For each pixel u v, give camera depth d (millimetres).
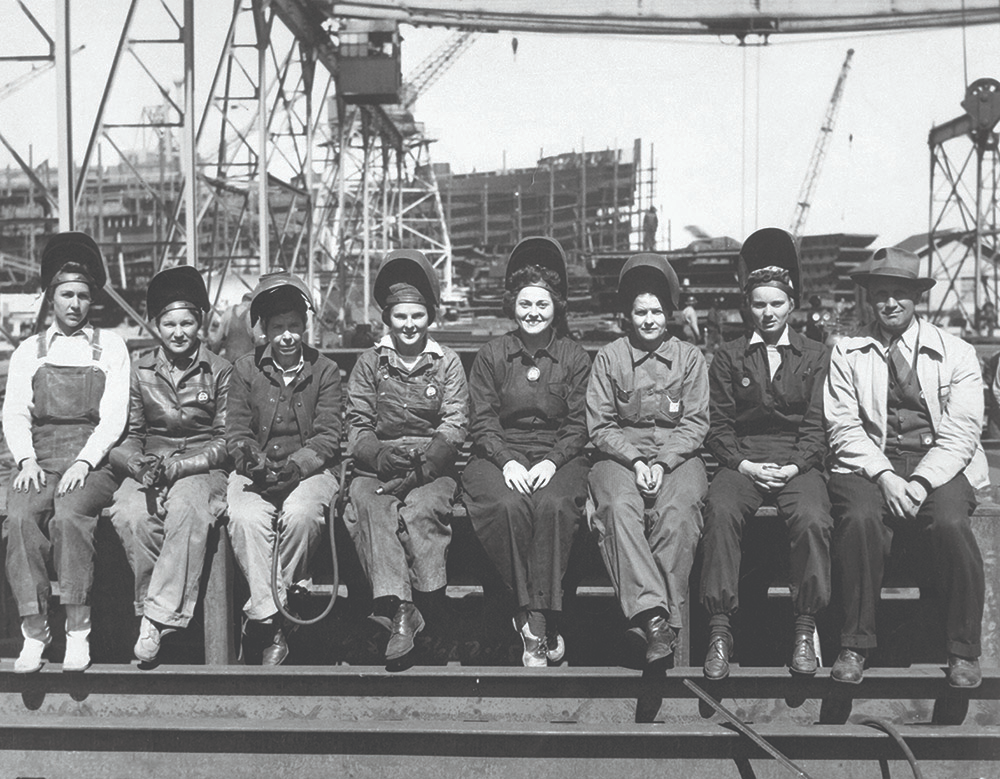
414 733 3580
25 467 3820
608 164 43406
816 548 3568
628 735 3525
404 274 4105
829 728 3541
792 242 4016
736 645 4184
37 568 3754
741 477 3781
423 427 4023
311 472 3881
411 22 20453
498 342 4090
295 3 18391
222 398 4133
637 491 3742
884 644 4062
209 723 3645
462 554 4207
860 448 3742
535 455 3951
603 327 24031
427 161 37406
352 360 11281
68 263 4047
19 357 4008
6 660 3879
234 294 16844
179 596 3709
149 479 3773
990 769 3471
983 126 22109
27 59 9344
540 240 4145
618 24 20453
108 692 3744
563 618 4215
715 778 3555
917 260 3877
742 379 3932
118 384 3992
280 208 27016
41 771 3678
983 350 16938
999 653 3842
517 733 3553
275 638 3836
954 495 3574
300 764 3619
